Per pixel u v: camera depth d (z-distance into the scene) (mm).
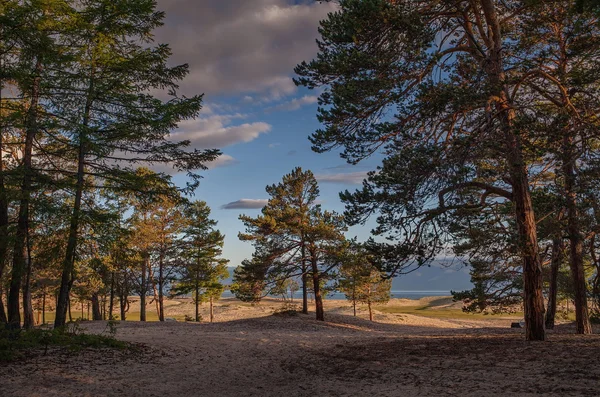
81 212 13906
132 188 15477
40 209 13203
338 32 11578
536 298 12953
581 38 12336
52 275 31969
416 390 8172
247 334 21766
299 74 12500
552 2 12352
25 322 14562
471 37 13062
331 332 27656
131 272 37000
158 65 15492
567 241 18953
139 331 22469
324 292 37562
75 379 9422
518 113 11531
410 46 10977
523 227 12742
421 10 12148
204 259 41156
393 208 11508
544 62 13570
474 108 11609
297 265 35188
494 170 11688
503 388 7539
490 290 19859
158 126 14719
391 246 12250
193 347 15758
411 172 10789
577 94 12695
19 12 11828
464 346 13289
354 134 12008
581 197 13859
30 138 13766
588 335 14969
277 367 12602
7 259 13367
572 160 11195
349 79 11648
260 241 35000
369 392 8508
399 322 43625
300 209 35031
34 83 13609
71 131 13602
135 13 14789
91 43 14742
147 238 35438
